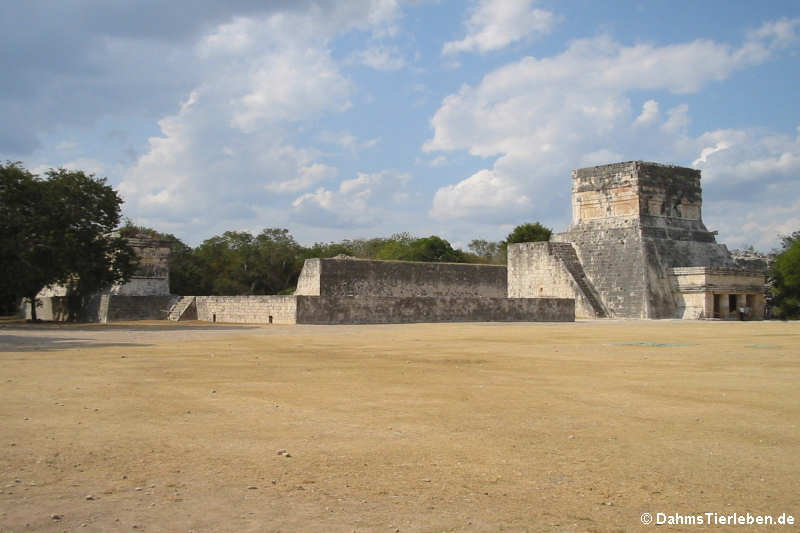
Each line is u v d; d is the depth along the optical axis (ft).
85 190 137.08
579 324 140.05
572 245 203.41
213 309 155.74
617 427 30.42
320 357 61.41
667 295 183.42
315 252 298.76
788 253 187.93
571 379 46.26
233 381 44.57
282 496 20.89
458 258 298.97
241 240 270.87
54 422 31.01
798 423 31.32
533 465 24.36
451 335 95.50
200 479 22.56
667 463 24.63
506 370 51.57
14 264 126.11
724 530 18.35
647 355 64.13
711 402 36.81
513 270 210.18
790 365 55.01
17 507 19.74
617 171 195.11
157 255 176.14
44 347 71.77
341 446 26.91
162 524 18.52
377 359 59.72
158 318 162.30
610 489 21.67
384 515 19.27
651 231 189.06
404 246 298.76
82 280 137.90
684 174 200.85
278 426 30.45
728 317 178.91
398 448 26.63
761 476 23.06
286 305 134.62
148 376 46.85
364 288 195.93
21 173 128.26
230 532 17.97
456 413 33.60
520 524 18.66
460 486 21.95
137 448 26.45
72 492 21.16
